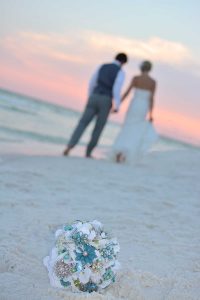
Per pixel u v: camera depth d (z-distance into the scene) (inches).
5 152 360.2
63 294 103.5
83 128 351.3
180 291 111.8
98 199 204.1
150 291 111.1
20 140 499.8
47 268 112.2
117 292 109.2
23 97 1752.0
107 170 291.0
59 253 108.0
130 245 142.6
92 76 345.7
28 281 109.9
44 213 168.9
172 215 189.9
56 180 235.3
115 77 340.2
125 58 344.5
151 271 122.0
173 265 128.9
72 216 169.5
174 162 409.4
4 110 975.0
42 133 646.5
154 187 251.8
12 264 118.8
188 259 135.5
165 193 237.9
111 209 187.6
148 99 352.2
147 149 357.4
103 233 111.3
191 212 199.9
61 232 111.7
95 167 296.5
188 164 403.2
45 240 139.5
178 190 253.0
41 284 108.7
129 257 131.1
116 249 110.3
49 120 1050.7
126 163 353.7
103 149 579.5
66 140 629.0
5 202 176.7
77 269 105.4
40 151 430.3
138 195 223.6
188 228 171.3
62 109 1969.7
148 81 350.6
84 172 271.7
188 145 2028.8
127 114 355.6
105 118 348.5
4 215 160.6
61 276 106.3
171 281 117.3
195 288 114.9
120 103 346.3
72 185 228.1
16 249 127.5
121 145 354.0
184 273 123.5
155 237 154.2
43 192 203.8
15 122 724.0
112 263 108.4
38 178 233.8
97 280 107.3
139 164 358.6
